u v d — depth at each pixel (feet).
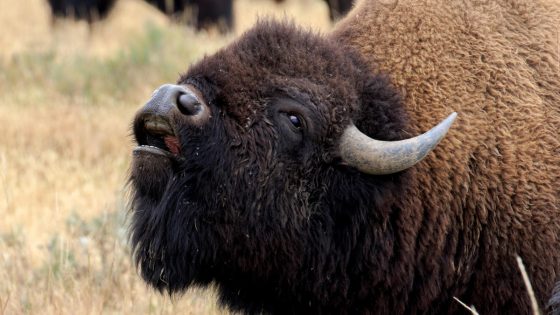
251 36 58.18
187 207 56.70
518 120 60.59
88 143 105.09
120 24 187.73
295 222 57.41
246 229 57.31
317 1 191.01
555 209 59.93
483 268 60.13
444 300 60.80
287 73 57.21
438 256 59.72
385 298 59.93
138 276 72.54
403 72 60.70
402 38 61.41
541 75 62.08
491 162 59.88
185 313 71.00
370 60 60.90
